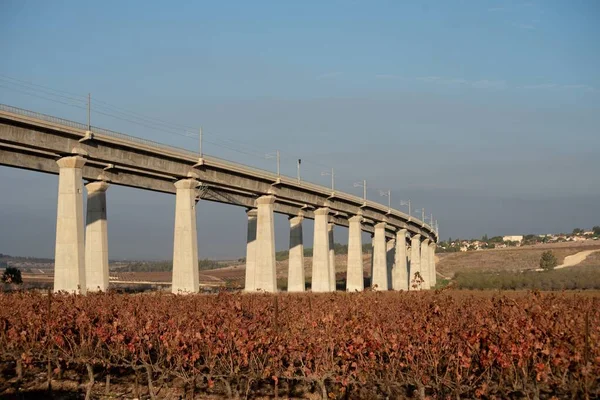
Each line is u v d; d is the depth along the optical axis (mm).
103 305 40844
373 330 29859
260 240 102688
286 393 31984
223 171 91250
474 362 28547
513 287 123688
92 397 31609
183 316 34781
